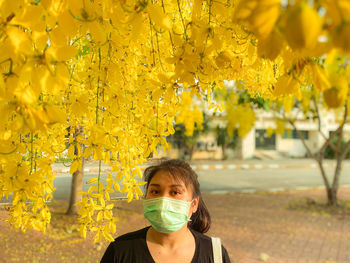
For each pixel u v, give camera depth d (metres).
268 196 9.62
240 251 4.95
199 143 22.77
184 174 1.44
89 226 1.25
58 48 0.72
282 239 5.59
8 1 0.68
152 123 1.49
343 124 8.10
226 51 1.09
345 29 0.42
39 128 0.71
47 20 0.73
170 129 1.46
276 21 0.49
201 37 0.96
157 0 1.16
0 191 1.08
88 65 1.30
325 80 0.63
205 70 0.98
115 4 0.81
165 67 1.41
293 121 8.74
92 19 0.75
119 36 1.02
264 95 1.70
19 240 3.57
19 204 1.02
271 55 0.56
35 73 0.70
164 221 1.34
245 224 6.38
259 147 27.17
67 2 0.74
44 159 1.25
